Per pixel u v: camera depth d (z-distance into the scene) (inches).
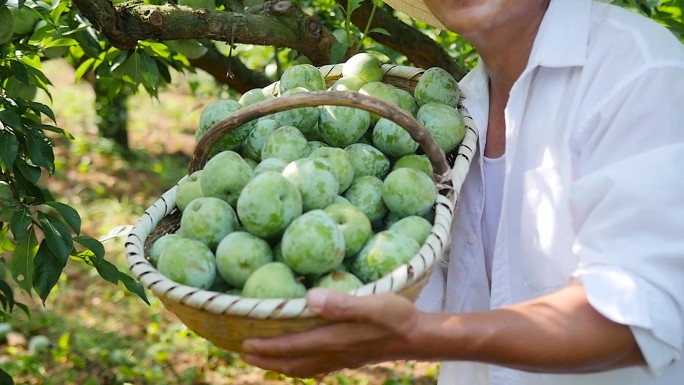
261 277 48.2
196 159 60.2
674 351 48.2
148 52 98.3
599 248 48.7
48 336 182.9
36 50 84.8
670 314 47.1
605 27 55.2
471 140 62.2
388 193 56.2
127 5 76.5
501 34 58.7
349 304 44.0
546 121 57.0
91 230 246.5
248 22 79.1
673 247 47.4
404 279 47.1
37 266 73.9
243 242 50.8
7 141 71.1
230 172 55.4
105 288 208.4
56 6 81.6
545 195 56.2
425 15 76.2
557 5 57.0
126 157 316.8
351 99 53.7
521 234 58.8
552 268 56.7
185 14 77.0
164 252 51.1
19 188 76.2
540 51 56.4
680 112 49.9
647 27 54.0
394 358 49.3
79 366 169.3
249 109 56.7
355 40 89.0
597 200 50.2
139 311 198.2
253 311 45.0
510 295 62.1
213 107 64.0
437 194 56.8
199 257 50.6
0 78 81.4
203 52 96.0
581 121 53.1
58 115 362.0
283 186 51.3
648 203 47.7
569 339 47.6
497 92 64.7
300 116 63.1
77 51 109.6
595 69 54.1
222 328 47.8
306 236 48.8
